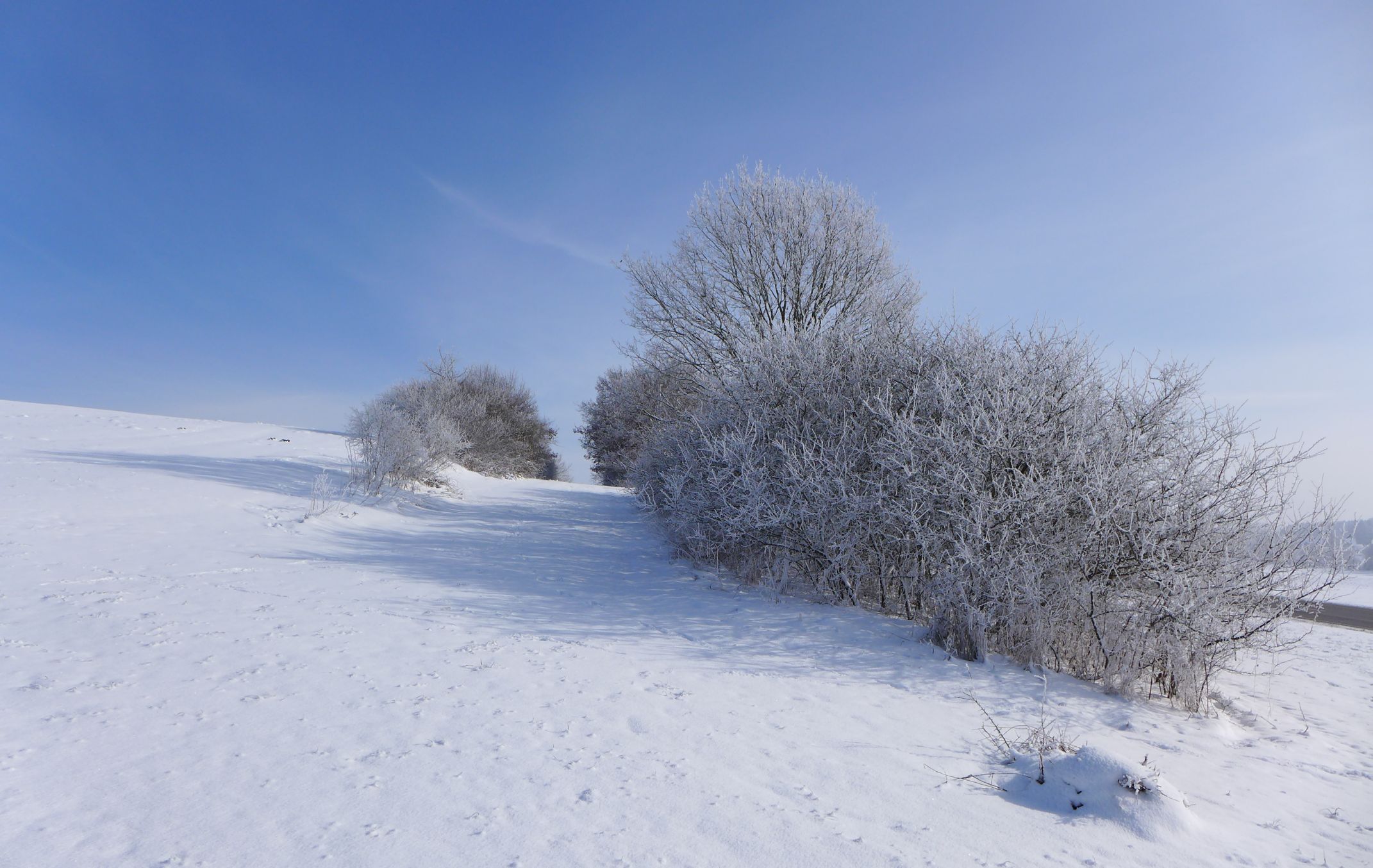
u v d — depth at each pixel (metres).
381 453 16.28
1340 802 3.98
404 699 4.44
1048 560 6.63
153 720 3.82
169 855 2.58
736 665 5.91
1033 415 7.17
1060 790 3.60
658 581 9.66
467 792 3.24
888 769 3.88
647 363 17.61
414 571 9.15
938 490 7.21
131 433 20.03
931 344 8.88
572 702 4.62
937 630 7.05
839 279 16.14
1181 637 6.06
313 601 6.90
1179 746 4.80
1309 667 7.88
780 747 4.10
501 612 7.18
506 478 28.95
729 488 9.53
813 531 8.47
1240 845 3.25
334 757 3.52
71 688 4.17
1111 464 6.53
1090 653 6.65
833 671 5.97
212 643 5.27
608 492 28.52
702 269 16.81
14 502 9.90
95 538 8.70
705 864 2.72
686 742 4.07
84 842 2.63
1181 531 6.27
